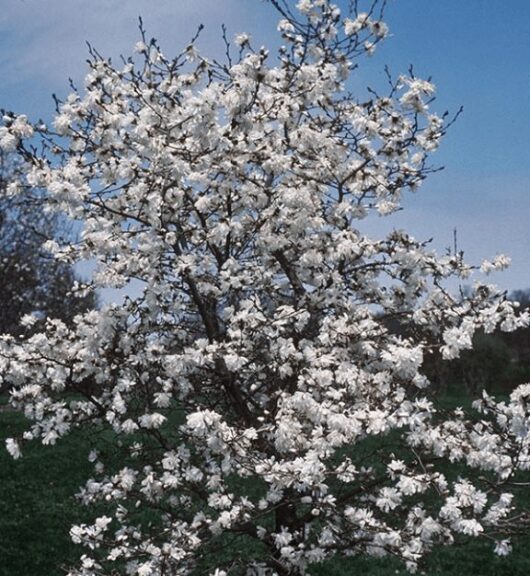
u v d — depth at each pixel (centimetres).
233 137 790
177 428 877
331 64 888
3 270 2194
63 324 827
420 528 693
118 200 855
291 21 914
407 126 917
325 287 854
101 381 798
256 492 1087
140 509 1435
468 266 873
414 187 906
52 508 1567
